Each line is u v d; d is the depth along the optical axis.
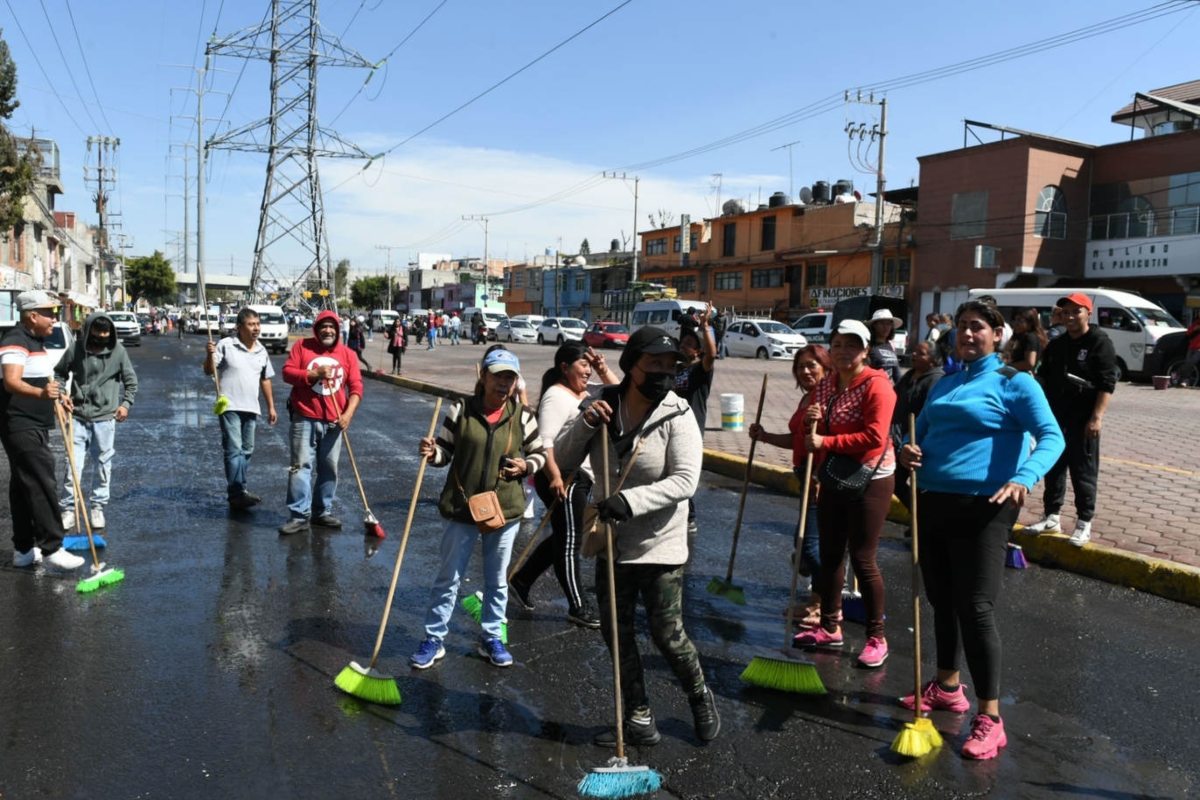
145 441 11.52
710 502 8.62
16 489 5.79
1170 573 5.83
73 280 58.41
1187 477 8.95
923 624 5.28
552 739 3.76
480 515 4.27
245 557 6.33
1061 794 3.40
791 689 4.25
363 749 3.62
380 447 11.70
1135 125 36.66
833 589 4.77
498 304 77.38
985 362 3.79
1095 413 6.29
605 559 3.55
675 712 4.04
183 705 3.97
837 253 41.94
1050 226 32.56
